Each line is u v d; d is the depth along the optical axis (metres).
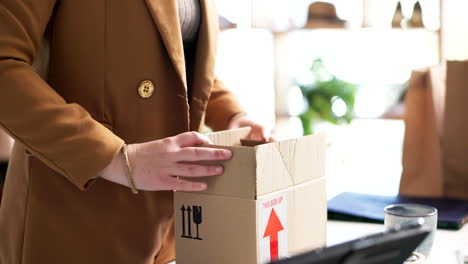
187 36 1.35
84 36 1.20
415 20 3.12
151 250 1.30
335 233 1.40
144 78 1.23
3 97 1.11
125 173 1.10
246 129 1.34
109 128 1.23
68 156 1.10
